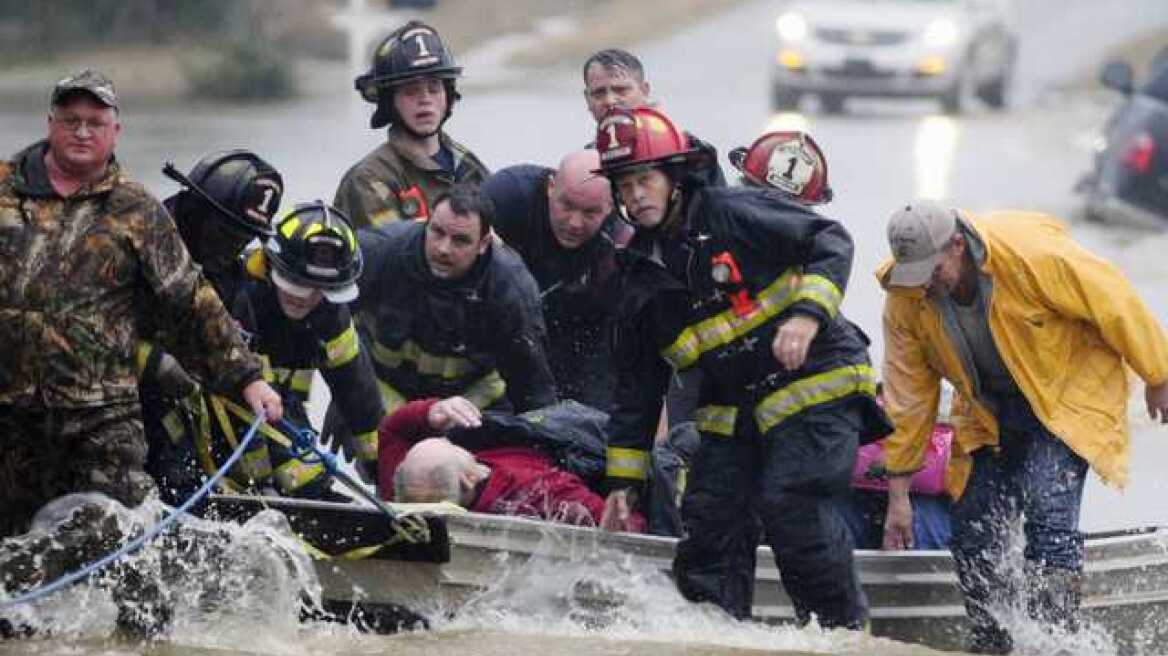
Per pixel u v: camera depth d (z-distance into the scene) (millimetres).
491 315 31047
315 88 146250
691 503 27969
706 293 27094
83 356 24609
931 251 27609
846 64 117125
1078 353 28500
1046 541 28516
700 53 169875
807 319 26312
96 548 25234
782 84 118375
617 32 188375
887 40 117625
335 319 28469
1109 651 29391
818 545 27312
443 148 35406
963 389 28844
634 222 26969
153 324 25797
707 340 27281
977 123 119250
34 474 25109
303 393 28781
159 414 26891
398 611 26234
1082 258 28031
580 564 27328
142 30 170500
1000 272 27938
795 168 30578
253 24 174125
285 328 28266
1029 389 28156
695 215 26984
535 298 31391
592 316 33438
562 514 28516
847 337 27625
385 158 34812
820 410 27312
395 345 31266
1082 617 29094
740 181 31531
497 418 29422
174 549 25625
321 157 92188
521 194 33094
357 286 31297
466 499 28469
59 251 24516
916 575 29359
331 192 77000
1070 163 98250
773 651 26578
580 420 30016
